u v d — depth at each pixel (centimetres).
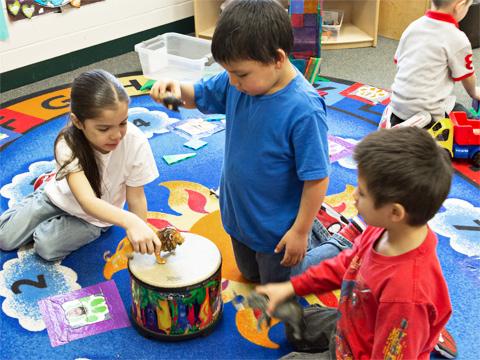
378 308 85
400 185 78
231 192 122
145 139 144
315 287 99
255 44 97
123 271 147
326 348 117
